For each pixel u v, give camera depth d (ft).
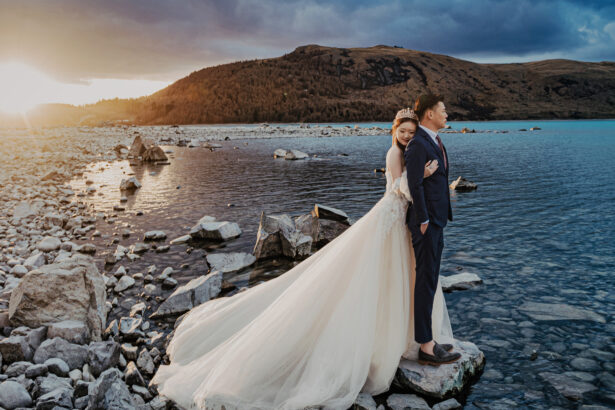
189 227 29.19
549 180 47.67
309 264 13.65
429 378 11.25
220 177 53.83
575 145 102.01
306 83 643.86
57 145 96.37
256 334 11.18
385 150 96.89
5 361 11.80
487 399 10.96
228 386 10.55
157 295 18.26
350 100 556.92
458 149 96.32
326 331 11.02
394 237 11.16
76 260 15.07
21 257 22.33
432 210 10.69
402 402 10.87
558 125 294.87
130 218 32.12
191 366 11.96
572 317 15.26
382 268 11.22
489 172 55.77
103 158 79.36
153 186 46.96
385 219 11.05
